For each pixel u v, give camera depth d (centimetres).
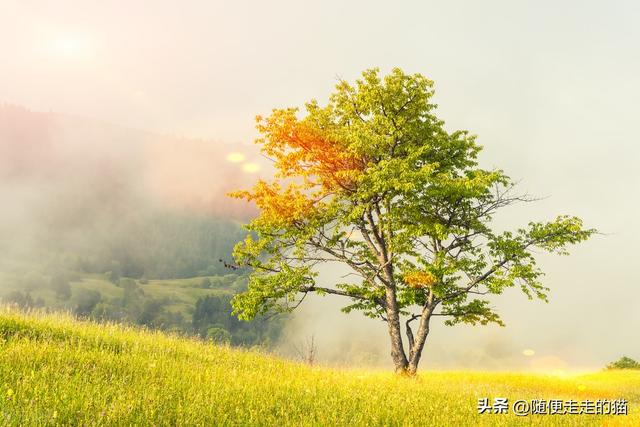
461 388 1260
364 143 1856
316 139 1934
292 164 1927
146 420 542
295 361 1479
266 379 928
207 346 1410
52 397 587
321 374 1209
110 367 842
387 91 1938
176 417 577
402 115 1958
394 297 1970
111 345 1127
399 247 1867
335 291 1964
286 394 808
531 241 1845
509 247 1827
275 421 625
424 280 1867
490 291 1802
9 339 962
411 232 1850
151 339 1302
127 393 641
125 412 553
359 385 1026
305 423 628
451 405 922
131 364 890
